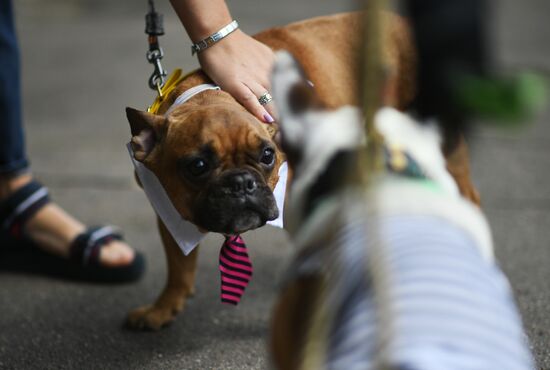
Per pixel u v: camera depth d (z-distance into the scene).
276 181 4.28
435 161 2.64
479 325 2.19
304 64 4.98
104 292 5.48
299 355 2.52
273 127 4.28
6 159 5.66
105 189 7.37
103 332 4.89
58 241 5.69
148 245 6.23
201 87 4.50
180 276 4.89
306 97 2.80
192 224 4.27
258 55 4.51
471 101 2.08
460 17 2.23
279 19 13.96
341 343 2.28
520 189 7.39
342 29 5.27
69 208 6.94
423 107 2.48
